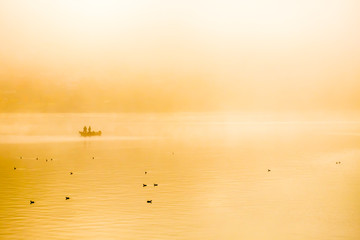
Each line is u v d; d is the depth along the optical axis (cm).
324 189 11450
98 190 11469
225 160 17650
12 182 12706
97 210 9388
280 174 13938
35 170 15112
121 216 8894
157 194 10906
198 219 8631
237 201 10131
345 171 14512
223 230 7962
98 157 18900
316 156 18962
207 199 10319
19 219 8712
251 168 15338
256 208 9481
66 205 9819
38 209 9469
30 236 7694
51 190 11488
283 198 10356
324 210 9312
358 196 10538
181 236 7669
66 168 15550
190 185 12088
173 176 13650
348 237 7625
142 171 14700
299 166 15825
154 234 7756
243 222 8488
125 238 7556
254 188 11625
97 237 7625
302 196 10606
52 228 8125
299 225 8262
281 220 8531
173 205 9788
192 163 16750
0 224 8369
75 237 7619
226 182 12544
